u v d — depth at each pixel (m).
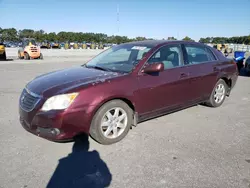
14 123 4.13
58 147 3.30
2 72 10.46
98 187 2.47
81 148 3.29
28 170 2.75
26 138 3.55
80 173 2.71
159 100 3.90
